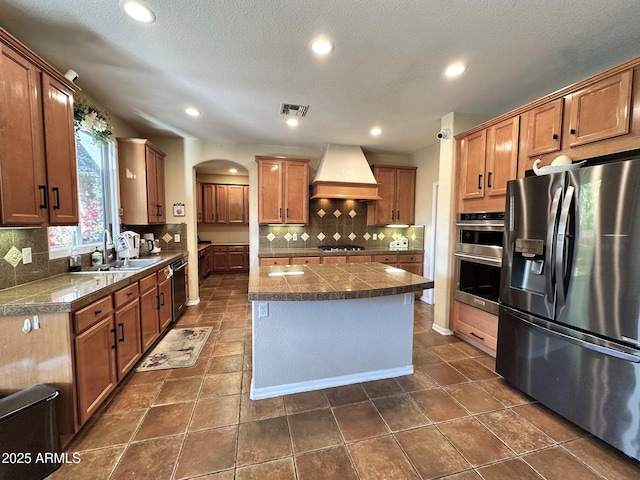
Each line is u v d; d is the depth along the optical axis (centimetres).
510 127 258
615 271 162
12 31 183
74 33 186
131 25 179
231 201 730
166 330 346
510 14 167
